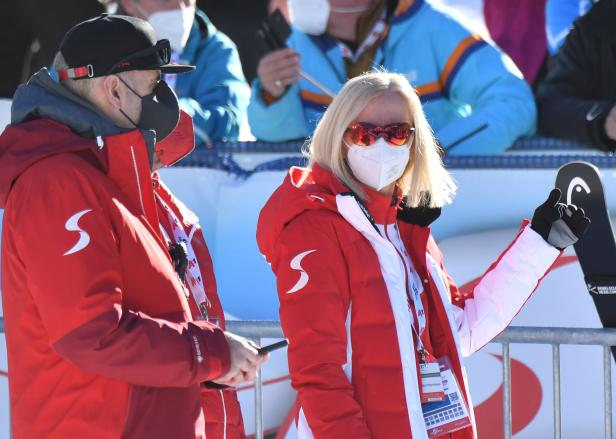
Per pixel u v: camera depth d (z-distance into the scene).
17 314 9.36
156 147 12.06
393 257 10.68
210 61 19.27
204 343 9.38
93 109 9.73
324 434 10.16
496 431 15.37
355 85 10.98
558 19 21.47
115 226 9.31
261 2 23.12
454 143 17.45
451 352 11.07
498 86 18.06
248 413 15.63
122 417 9.24
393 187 11.26
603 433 15.27
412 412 10.39
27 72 23.34
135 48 9.84
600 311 12.48
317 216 10.66
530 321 15.56
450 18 18.48
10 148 9.46
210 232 16.95
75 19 22.45
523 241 11.72
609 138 17.42
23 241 9.08
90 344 8.81
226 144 17.73
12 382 9.52
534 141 17.92
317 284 10.38
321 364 10.26
